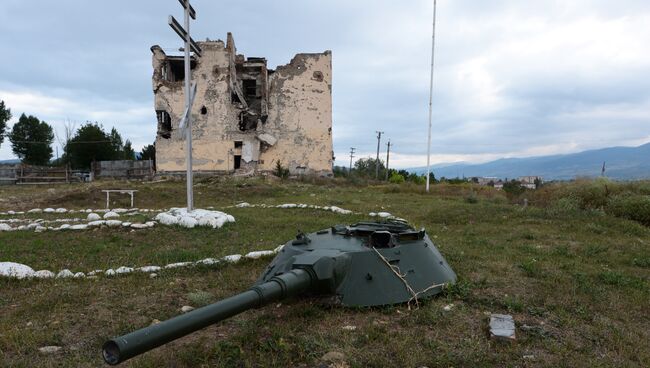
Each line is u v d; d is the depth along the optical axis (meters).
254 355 4.08
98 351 4.27
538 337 4.58
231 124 34.84
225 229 11.09
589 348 4.36
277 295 4.04
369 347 4.28
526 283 6.46
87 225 11.07
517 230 11.35
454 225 12.62
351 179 33.03
